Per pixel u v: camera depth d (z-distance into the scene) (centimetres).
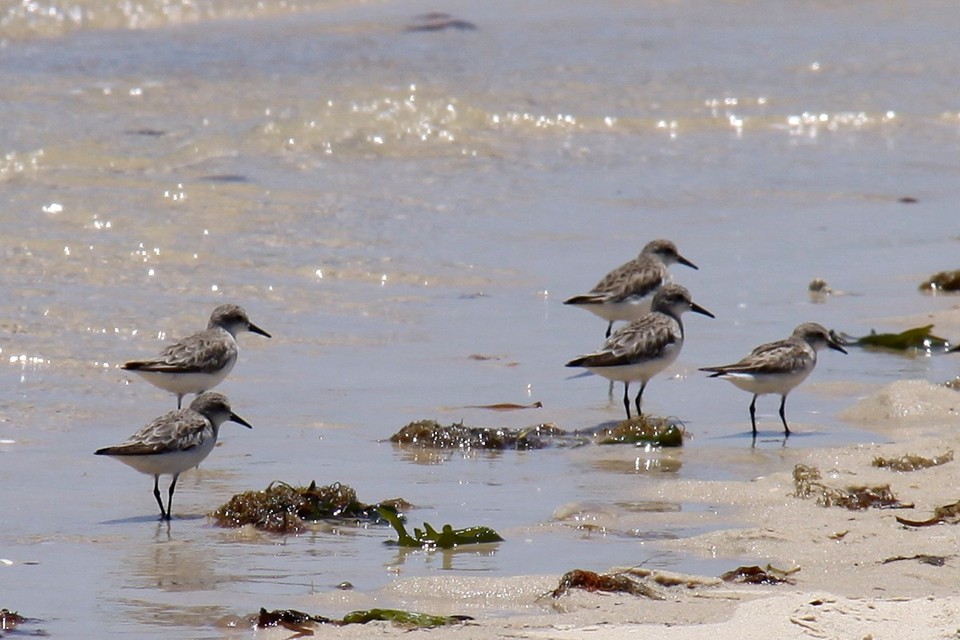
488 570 940
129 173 2291
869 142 2827
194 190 2214
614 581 883
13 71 2931
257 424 1349
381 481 1175
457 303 1812
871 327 1725
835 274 1986
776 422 1377
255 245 1978
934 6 4053
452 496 1132
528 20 3722
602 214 2272
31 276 1767
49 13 3359
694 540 987
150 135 2498
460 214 2225
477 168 2508
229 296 1761
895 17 3941
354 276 1886
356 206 2219
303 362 1561
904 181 2544
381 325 1706
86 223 2008
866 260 2061
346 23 3581
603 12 3862
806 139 2834
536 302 1833
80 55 3117
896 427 1346
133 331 1608
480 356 1608
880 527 1011
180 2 3538
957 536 987
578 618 829
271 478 1188
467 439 1291
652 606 849
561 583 885
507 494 1138
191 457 1095
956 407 1391
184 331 1623
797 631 799
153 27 3466
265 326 1667
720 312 1786
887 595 864
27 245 1888
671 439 1291
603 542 998
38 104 2659
